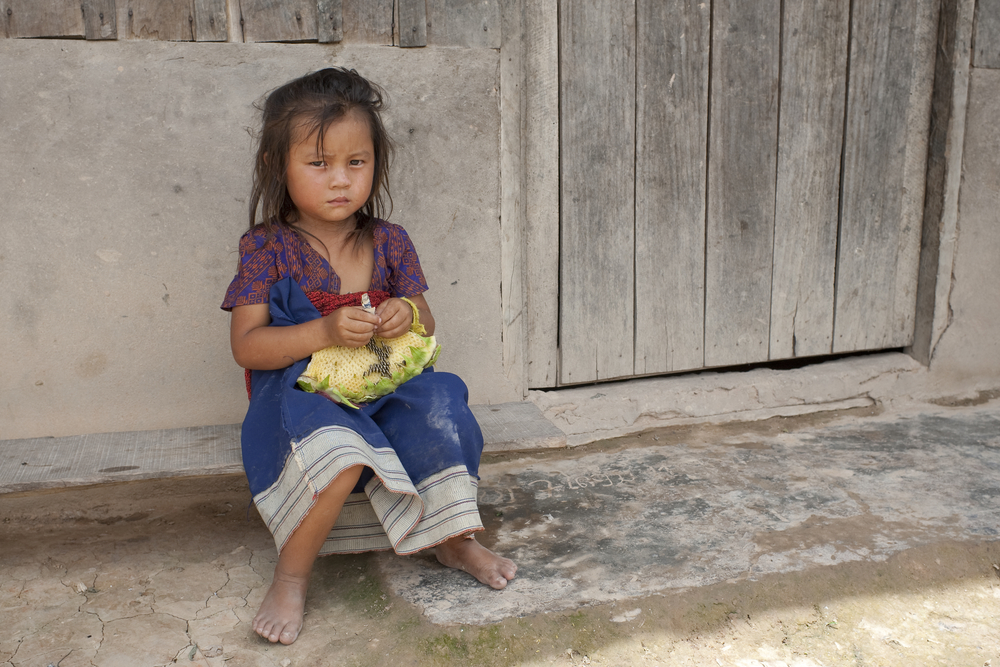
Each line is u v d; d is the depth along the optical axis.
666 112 2.95
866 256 3.33
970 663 1.88
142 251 2.45
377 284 2.16
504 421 2.62
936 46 3.22
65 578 2.19
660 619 1.96
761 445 3.02
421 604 1.99
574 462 2.88
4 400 2.44
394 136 2.59
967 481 2.68
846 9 3.08
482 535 2.35
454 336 2.80
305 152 1.92
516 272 2.84
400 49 2.55
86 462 2.25
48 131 2.32
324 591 2.10
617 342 3.08
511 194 2.77
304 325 1.93
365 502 2.08
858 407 3.38
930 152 3.30
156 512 2.59
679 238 3.07
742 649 1.91
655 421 3.12
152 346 2.52
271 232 2.05
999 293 3.45
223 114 2.43
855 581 2.12
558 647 1.88
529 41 2.72
